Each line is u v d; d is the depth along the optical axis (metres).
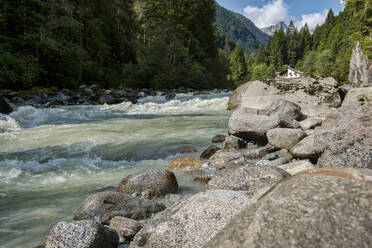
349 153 2.68
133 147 5.07
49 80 20.75
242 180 2.46
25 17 20.31
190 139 5.59
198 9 44.28
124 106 12.55
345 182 1.07
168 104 12.91
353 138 2.75
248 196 1.88
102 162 4.32
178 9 39.53
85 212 2.26
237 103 9.80
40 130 6.72
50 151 4.92
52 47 20.55
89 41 30.59
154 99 16.33
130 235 1.93
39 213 2.58
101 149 5.02
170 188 2.84
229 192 1.88
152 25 38.53
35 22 21.31
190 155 4.44
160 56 29.33
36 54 20.34
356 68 39.44
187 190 2.98
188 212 1.66
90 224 1.74
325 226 0.87
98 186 3.26
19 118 8.27
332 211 0.92
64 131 6.61
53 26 22.05
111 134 6.23
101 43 31.80
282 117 4.95
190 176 3.40
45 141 5.60
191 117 9.00
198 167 3.66
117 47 36.66
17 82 16.92
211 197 1.77
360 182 1.06
